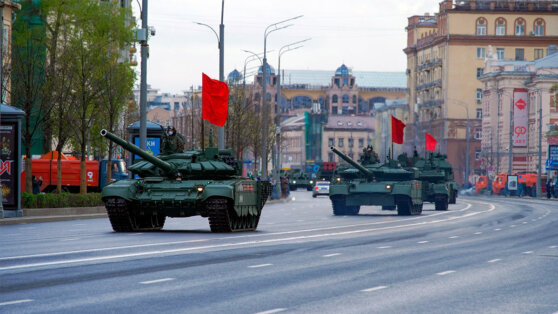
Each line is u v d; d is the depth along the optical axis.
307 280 18.64
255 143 106.88
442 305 15.39
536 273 20.83
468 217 52.09
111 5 69.81
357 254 25.09
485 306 15.37
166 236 31.94
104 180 71.06
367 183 54.47
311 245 28.17
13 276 18.64
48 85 56.62
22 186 68.56
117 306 14.70
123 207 34.28
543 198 109.12
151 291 16.58
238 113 85.12
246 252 25.11
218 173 36.53
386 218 49.91
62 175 69.88
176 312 14.12
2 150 44.22
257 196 37.12
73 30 67.56
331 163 119.31
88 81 60.41
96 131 70.12
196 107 106.88
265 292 16.62
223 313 14.07
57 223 43.34
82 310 14.23
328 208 69.19
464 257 24.75
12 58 58.50
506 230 38.53
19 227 39.22
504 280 19.33
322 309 14.64
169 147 36.94
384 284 18.20
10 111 43.88
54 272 19.45
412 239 31.80
